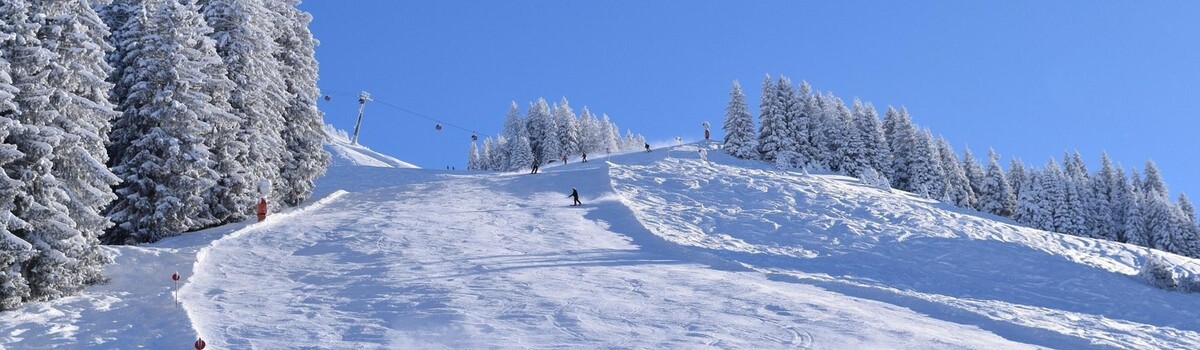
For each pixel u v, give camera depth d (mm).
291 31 42531
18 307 16031
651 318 15773
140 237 27875
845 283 21344
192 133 29250
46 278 16781
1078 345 14656
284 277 21484
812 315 16234
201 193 30984
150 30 29516
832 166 72312
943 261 29219
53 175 17609
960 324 16469
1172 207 69438
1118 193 77125
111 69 19781
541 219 34375
